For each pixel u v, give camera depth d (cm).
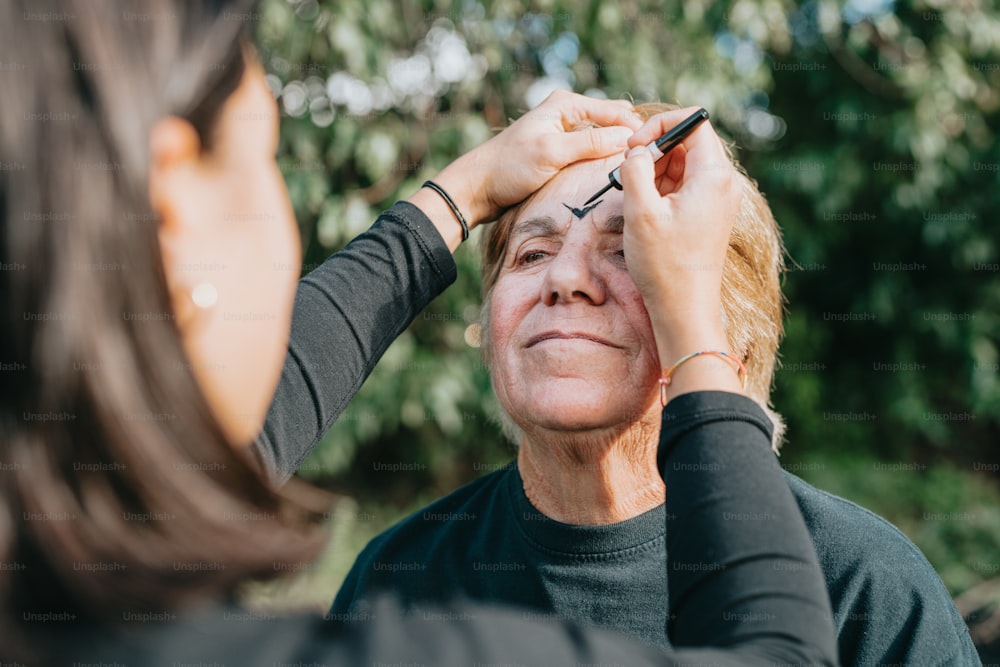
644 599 78
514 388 82
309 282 87
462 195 91
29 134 36
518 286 84
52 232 36
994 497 388
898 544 77
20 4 37
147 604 39
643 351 78
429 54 274
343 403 85
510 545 85
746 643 47
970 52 345
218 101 42
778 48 321
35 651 38
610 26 272
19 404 37
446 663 42
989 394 376
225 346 43
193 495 39
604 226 80
